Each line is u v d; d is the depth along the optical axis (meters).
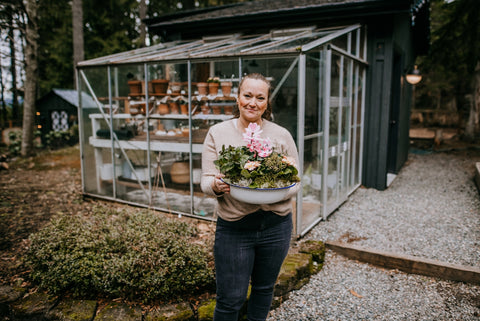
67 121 11.21
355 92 5.18
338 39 4.39
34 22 8.73
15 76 13.23
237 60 3.88
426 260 3.13
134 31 19.67
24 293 2.70
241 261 1.74
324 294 2.85
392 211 4.71
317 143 4.01
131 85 4.68
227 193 1.72
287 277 2.79
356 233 3.94
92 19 18.53
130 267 2.53
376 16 5.42
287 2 6.34
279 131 1.85
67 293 2.70
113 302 2.54
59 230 3.10
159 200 4.67
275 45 4.01
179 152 4.43
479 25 8.01
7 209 4.73
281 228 1.78
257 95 1.69
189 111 4.26
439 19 13.48
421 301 2.75
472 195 5.45
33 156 9.10
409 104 8.85
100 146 5.05
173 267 2.55
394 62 6.71
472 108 12.02
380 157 5.75
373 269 3.25
